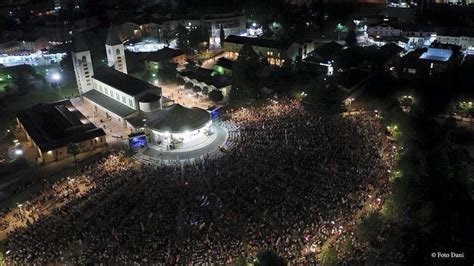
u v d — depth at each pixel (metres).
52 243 59.47
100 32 173.38
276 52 139.75
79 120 100.62
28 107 117.12
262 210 63.88
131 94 101.69
